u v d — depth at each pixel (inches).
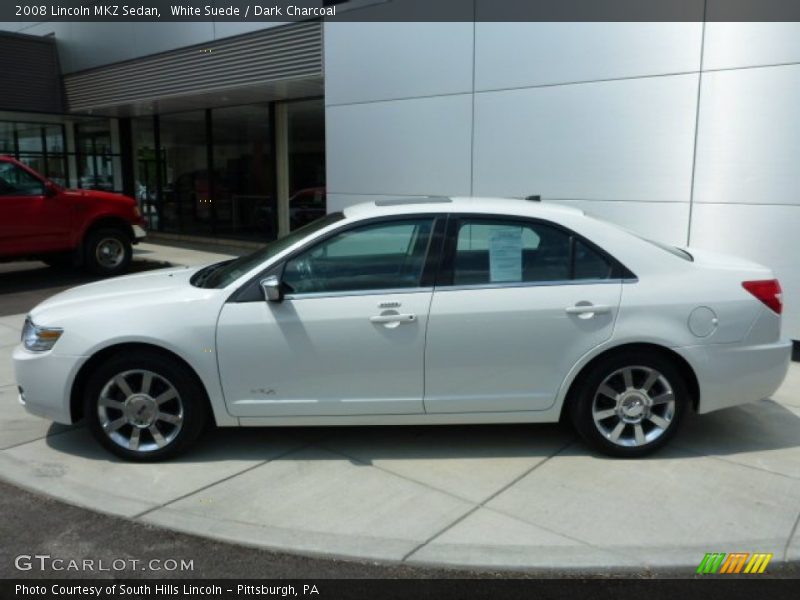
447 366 171.0
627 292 170.9
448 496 160.1
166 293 178.5
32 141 657.6
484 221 174.9
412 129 360.8
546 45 311.1
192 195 645.9
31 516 153.5
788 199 258.2
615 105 295.4
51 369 173.5
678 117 280.1
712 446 185.8
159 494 161.9
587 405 174.1
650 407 175.5
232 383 171.6
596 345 170.1
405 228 174.4
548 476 169.2
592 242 173.5
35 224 429.4
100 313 173.5
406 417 175.0
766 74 257.8
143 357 171.8
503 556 136.6
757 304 173.8
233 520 150.4
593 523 148.3
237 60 470.6
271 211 563.2
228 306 171.2
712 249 277.9
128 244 480.7
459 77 340.2
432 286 171.6
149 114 670.5
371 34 370.3
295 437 193.5
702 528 146.1
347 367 171.0
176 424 175.8
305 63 425.4
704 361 171.3
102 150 705.6
